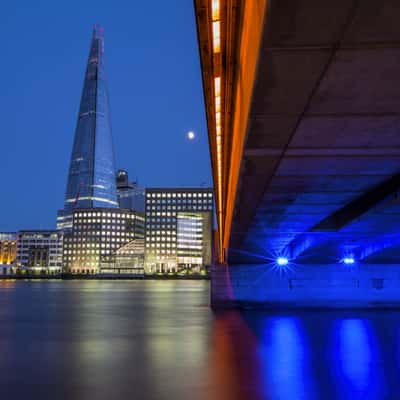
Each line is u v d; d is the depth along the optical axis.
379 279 51.06
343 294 51.19
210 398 15.08
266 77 10.61
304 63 10.02
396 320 39.88
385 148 15.96
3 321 42.31
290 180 20.50
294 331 32.78
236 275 52.66
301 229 34.84
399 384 16.83
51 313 51.31
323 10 8.16
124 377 18.45
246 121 13.43
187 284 171.50
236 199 24.64
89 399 15.12
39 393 15.99
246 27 11.81
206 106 19.67
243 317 43.41
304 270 51.78
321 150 16.17
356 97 11.78
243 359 22.25
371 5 8.04
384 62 9.98
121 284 172.88
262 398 15.01
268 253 48.50
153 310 54.16
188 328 35.38
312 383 17.06
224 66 15.38
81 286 149.88
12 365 21.22
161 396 15.37
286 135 14.58
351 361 21.44
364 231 35.50
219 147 23.92
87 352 24.92
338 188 22.03
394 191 23.20
